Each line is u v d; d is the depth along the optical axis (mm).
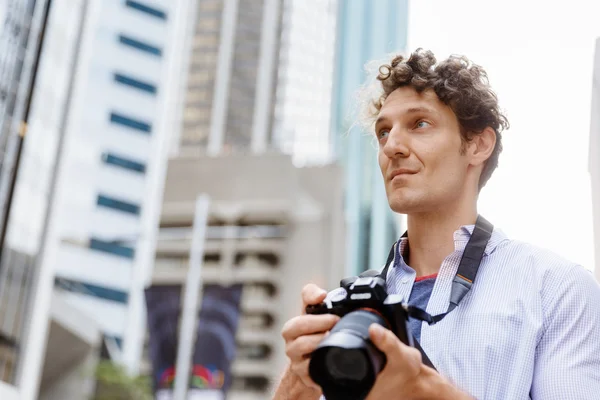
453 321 1107
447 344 1092
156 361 18953
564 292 1091
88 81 41750
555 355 1046
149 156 43125
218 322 20359
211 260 44531
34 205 20562
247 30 58375
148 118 43625
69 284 38531
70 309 28469
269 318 43750
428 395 848
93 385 31766
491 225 1204
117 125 42500
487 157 1230
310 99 60812
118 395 32750
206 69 56469
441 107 1202
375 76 1401
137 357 39500
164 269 43719
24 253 20094
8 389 19109
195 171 44375
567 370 1021
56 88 22484
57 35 22812
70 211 39375
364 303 889
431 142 1179
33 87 13203
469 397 871
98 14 42656
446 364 1076
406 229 1273
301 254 44094
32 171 20516
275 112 56781
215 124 54688
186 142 54312
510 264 1145
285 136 56094
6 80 12570
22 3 12781
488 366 1059
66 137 22672
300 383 985
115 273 40188
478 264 1143
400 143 1181
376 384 827
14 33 12648
